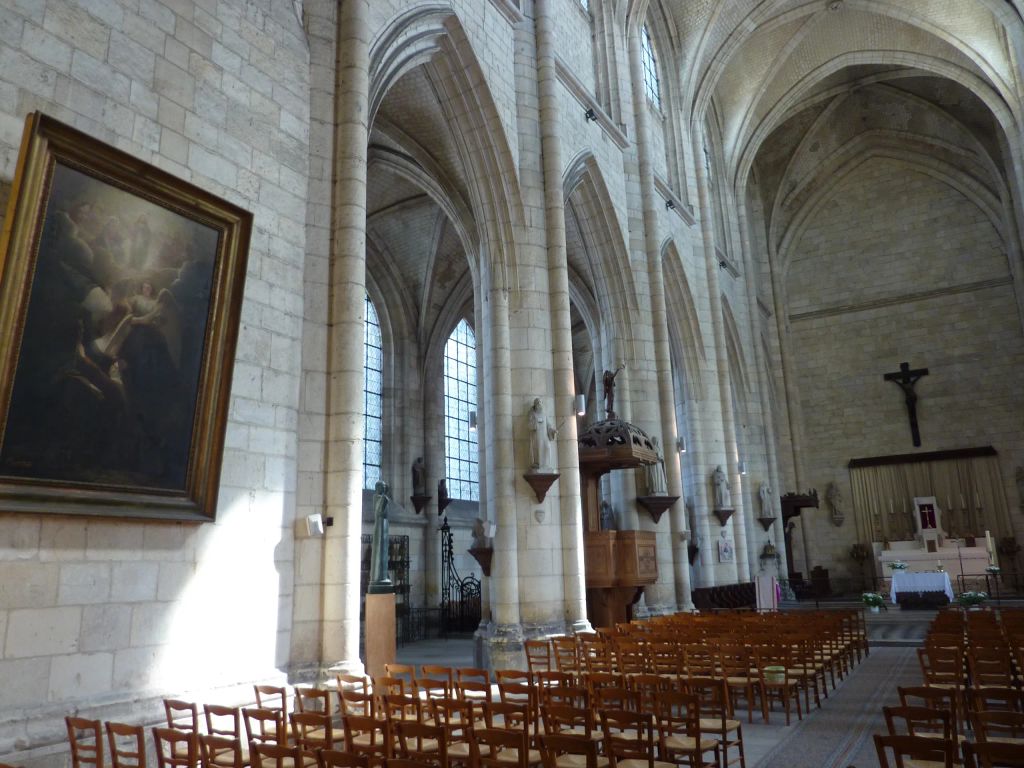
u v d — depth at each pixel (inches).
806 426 1569.9
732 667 408.2
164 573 332.2
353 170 448.8
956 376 1457.9
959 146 1467.8
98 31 335.3
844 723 387.5
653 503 839.1
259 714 266.4
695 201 1149.7
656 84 1139.3
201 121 379.6
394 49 560.7
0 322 274.2
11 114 296.4
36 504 284.2
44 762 269.1
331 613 399.2
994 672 354.6
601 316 898.7
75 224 301.4
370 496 1016.9
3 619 273.1
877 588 1386.6
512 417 641.6
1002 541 1357.0
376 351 1112.2
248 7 418.6
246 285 392.5
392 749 253.8
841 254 1601.9
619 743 245.1
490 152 670.5
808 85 1365.7
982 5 1110.4
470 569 1157.1
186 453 345.7
